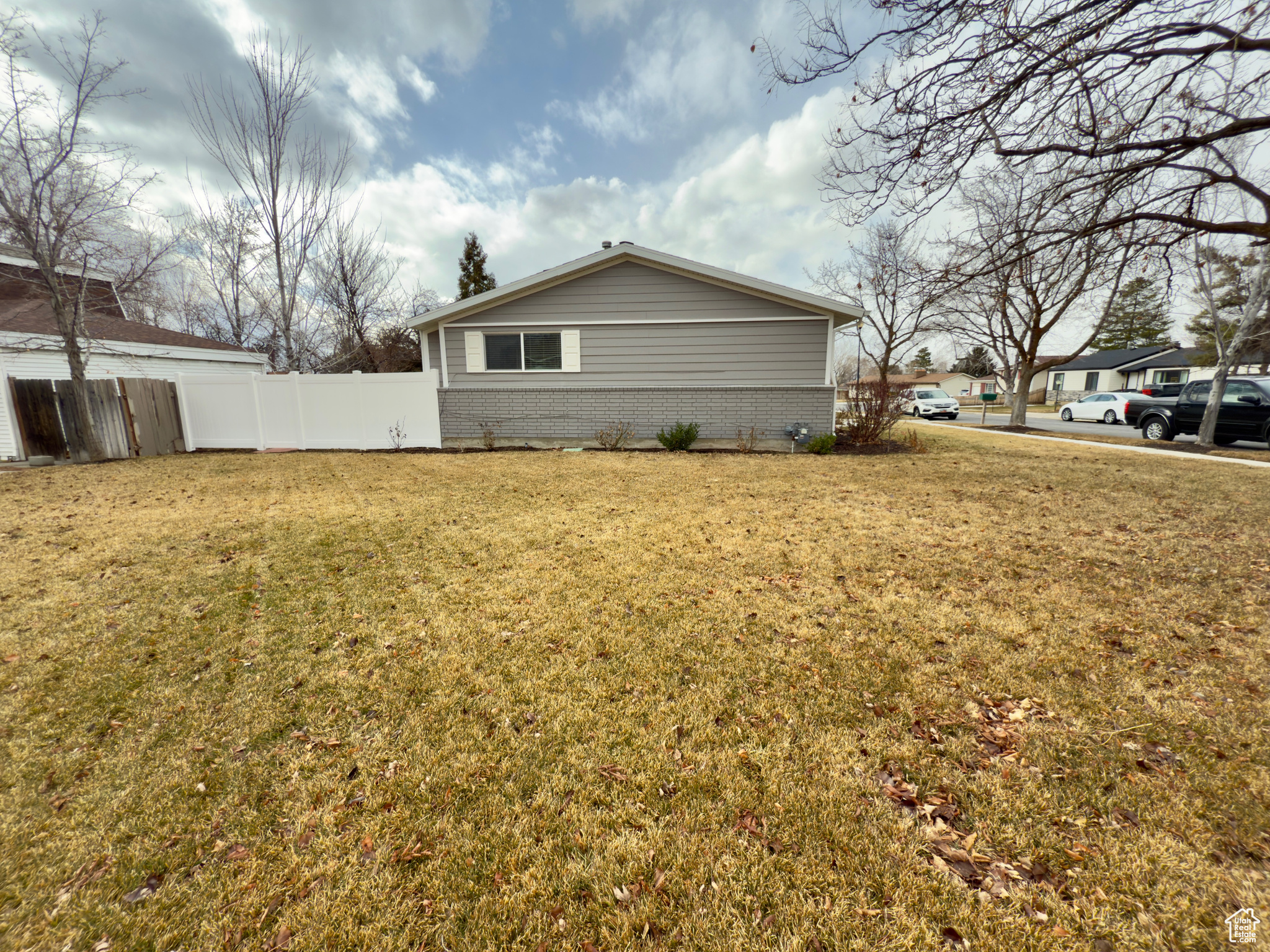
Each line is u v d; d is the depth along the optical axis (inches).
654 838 77.1
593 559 186.7
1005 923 64.8
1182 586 160.7
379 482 319.6
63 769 91.2
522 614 146.3
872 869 71.9
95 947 63.3
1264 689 109.8
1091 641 130.1
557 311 467.8
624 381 474.0
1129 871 70.8
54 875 72.4
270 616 146.1
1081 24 144.9
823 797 83.9
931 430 705.6
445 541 206.2
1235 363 489.1
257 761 93.0
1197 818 78.8
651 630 137.3
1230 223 159.5
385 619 143.9
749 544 201.9
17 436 410.6
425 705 107.8
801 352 456.4
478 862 73.9
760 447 468.4
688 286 455.8
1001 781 86.7
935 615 144.4
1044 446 507.5
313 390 472.7
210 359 649.6
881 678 115.4
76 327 431.2
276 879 71.4
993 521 233.5
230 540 208.7
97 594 159.9
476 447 480.1
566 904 68.1
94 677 118.2
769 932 64.3
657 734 98.6
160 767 91.9
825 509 254.5
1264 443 491.5
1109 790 84.7
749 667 120.2
